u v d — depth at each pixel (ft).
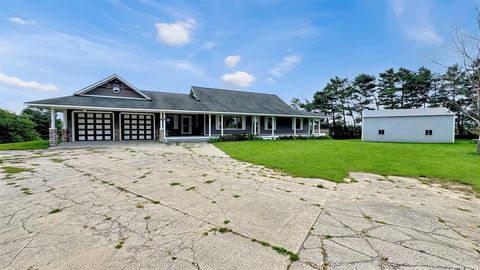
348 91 117.29
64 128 47.42
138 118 54.90
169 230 9.43
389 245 8.31
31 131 91.04
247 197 13.74
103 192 14.46
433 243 8.50
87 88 50.65
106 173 19.77
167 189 15.25
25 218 10.49
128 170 21.08
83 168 21.76
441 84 96.99
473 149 41.22
